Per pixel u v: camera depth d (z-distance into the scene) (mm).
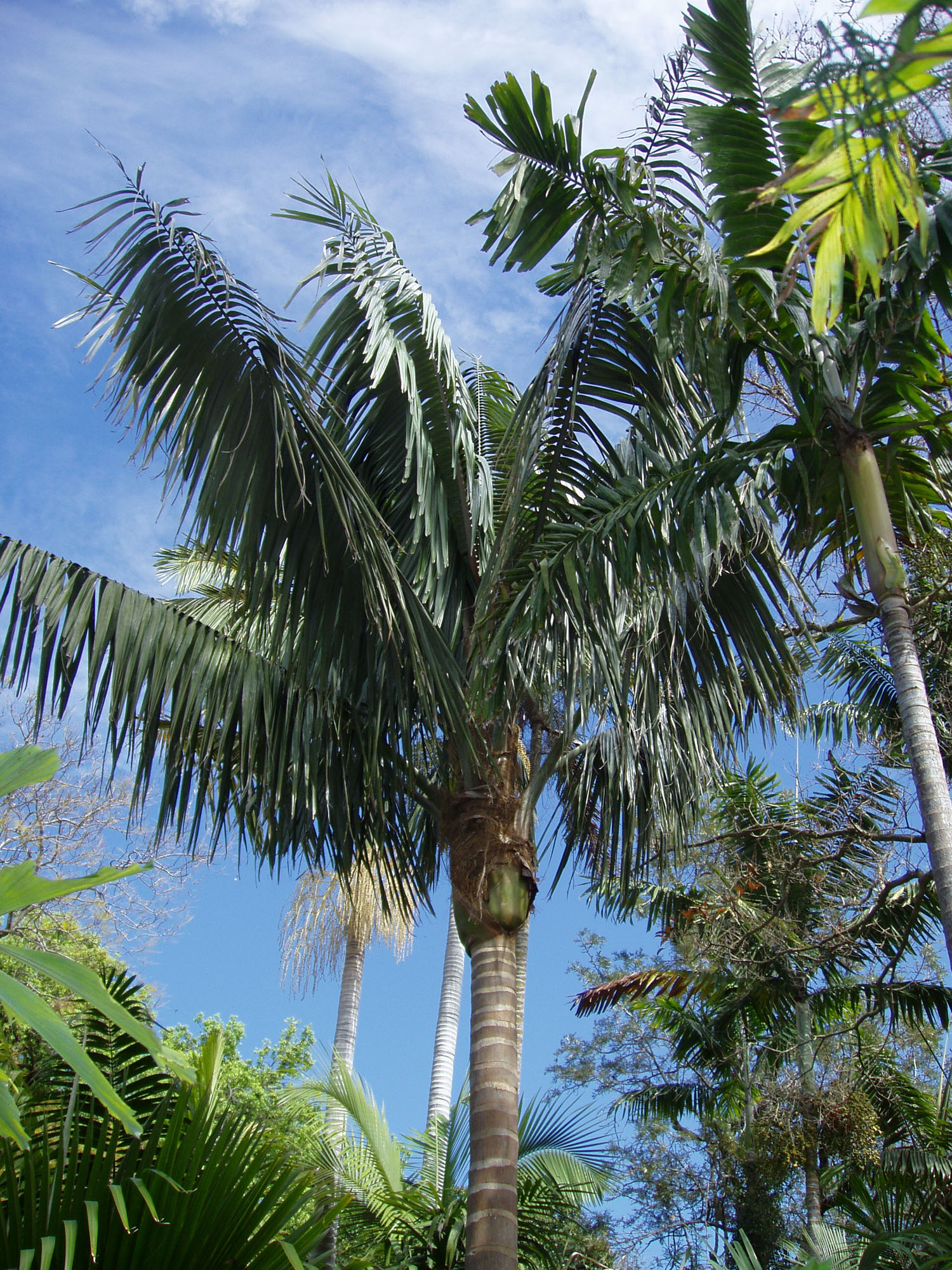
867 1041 10211
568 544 5191
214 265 5289
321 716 5961
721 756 6789
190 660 5672
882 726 10117
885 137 1925
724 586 6543
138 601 5594
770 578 6422
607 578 5703
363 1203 7945
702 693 6660
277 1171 3906
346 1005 13328
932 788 4457
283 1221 3641
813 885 8289
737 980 10469
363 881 12969
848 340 5219
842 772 8969
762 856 8914
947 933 4227
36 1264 3379
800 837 8445
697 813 7090
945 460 5613
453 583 6652
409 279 6633
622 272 4793
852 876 8117
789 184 2164
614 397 6109
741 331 4750
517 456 5629
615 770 6770
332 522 5695
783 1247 10500
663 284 5191
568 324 5641
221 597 8109
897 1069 10148
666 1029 12328
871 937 9281
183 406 5445
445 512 6438
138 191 5289
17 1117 1904
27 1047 5938
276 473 5457
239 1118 3973
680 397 5941
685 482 5117
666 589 5371
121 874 2053
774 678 6578
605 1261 11000
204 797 5871
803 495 5746
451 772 6289
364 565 5449
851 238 2287
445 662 5891
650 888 10422
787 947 8656
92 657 5301
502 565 5727
